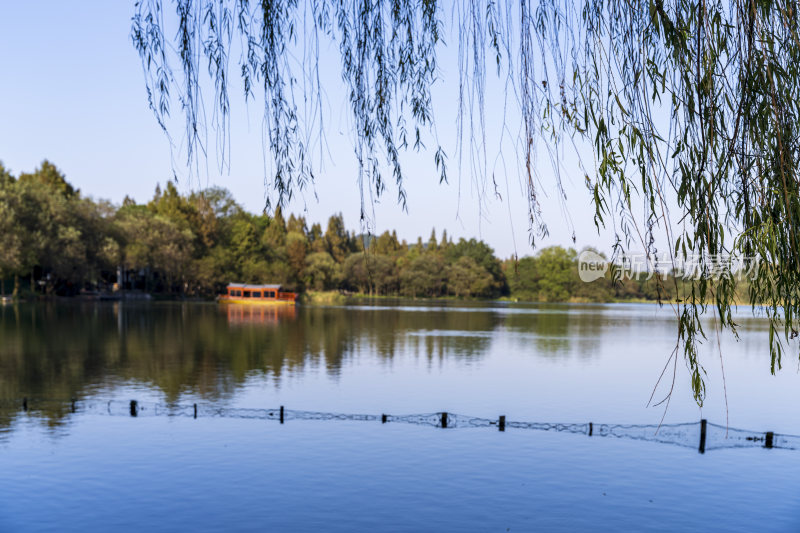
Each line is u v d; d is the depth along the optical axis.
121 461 18.62
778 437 22.70
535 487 16.98
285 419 24.44
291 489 16.50
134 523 14.12
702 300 3.84
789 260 3.84
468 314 105.44
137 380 33.69
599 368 40.19
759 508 15.62
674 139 3.83
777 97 3.85
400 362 41.84
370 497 16.05
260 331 64.56
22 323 65.69
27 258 80.38
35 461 18.50
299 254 149.12
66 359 41.78
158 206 125.62
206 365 39.62
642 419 25.70
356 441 21.36
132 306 101.88
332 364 40.69
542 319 93.94
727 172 3.78
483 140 4.21
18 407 26.31
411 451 20.22
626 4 3.89
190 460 18.84
